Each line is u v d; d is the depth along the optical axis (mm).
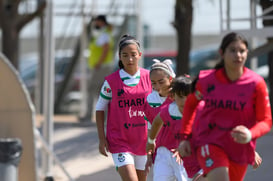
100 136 21031
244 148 15094
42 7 48812
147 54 71500
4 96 25219
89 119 47062
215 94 15023
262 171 29141
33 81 66375
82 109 53781
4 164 23375
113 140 20766
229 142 15023
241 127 14258
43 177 30828
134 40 20875
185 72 43156
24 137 25297
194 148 15539
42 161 30969
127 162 20375
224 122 15039
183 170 19000
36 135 26344
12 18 49281
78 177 31312
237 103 14836
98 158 35094
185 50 43094
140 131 20812
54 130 43344
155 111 20016
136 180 20219
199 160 15383
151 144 19188
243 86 14852
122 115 20781
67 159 35406
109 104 21172
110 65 48812
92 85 47844
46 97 31391
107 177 30797
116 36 55406
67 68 57281
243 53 14656
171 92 18625
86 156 35688
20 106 25188
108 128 21062
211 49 66312
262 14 36844
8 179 23375
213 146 15039
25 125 25250
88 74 57906
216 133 15125
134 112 20766
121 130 20734
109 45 48500
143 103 20766
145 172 20031
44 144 26812
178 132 18578
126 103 20734
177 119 18484
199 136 15352
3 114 25266
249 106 14867
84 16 53906
